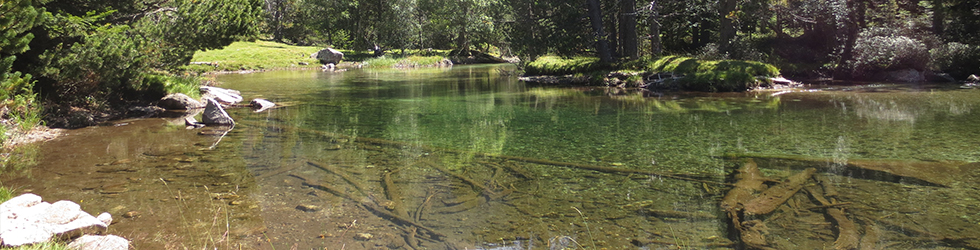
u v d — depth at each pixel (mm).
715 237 3260
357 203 4102
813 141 6426
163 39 10727
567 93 14844
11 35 6270
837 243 3072
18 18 6441
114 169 5328
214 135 7645
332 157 5938
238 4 11523
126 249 2996
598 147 6363
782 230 3314
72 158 5926
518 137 7234
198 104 11312
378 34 46219
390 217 3748
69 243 2951
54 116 8547
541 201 4098
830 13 17250
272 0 58344
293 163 5617
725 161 5406
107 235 3111
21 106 7629
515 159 5699
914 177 4500
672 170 5059
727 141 6598
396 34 44656
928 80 15094
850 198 3939
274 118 9680
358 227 3543
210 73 27672
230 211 3902
